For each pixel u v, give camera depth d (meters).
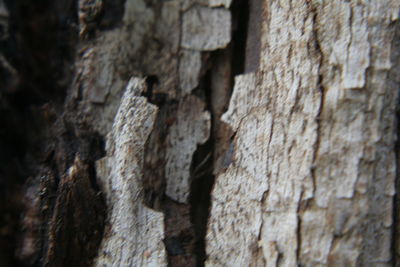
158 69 0.46
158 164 0.44
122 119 0.42
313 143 0.39
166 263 0.41
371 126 0.39
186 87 0.46
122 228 0.41
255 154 0.41
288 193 0.40
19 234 0.50
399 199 0.40
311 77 0.40
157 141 0.45
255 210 0.40
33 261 0.47
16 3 0.52
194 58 0.46
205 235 0.43
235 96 0.42
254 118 0.41
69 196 0.42
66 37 0.49
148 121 0.42
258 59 0.42
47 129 0.48
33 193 0.48
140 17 0.46
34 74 0.52
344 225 0.39
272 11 0.41
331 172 0.39
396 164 0.40
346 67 0.39
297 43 0.40
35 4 0.52
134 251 0.41
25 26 0.53
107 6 0.46
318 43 0.40
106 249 0.42
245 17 0.45
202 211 0.44
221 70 0.46
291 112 0.40
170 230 0.43
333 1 0.40
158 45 0.46
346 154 0.39
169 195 0.44
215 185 0.42
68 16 0.49
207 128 0.45
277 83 0.41
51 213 0.44
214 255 0.41
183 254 0.43
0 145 0.52
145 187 0.44
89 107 0.45
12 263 0.50
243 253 0.41
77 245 0.42
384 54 0.39
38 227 0.46
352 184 0.39
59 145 0.45
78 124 0.45
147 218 0.42
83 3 0.46
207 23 0.46
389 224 0.40
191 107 0.45
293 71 0.40
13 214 0.51
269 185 0.40
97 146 0.45
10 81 0.52
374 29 0.39
